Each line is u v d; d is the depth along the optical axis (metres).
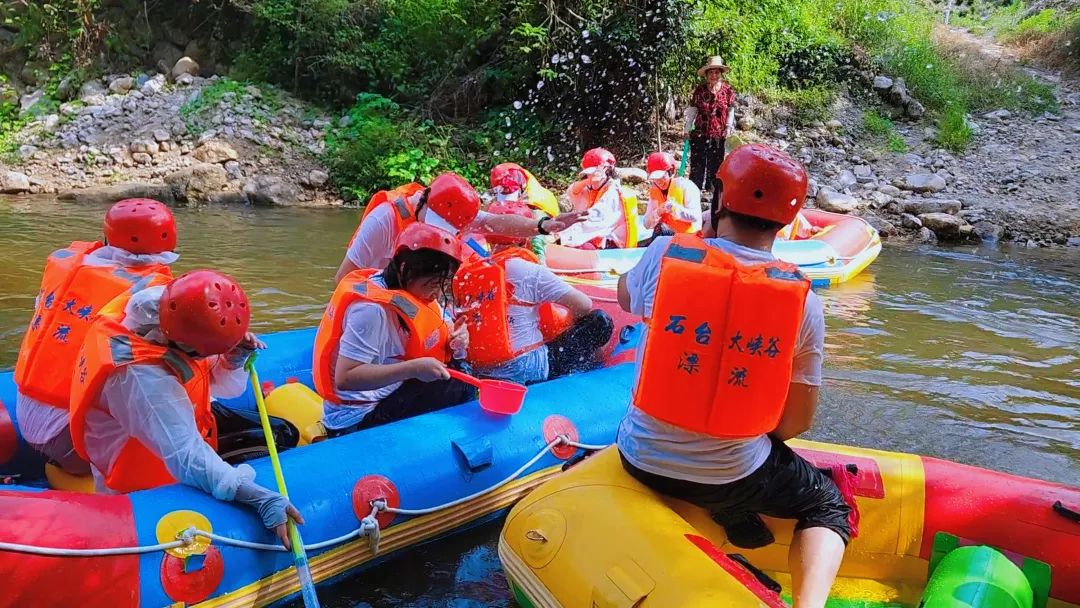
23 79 12.31
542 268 3.49
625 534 2.26
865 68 12.82
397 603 2.67
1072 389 4.76
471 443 3.04
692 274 2.10
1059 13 16.39
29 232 7.58
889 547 2.75
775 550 2.72
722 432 2.14
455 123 11.88
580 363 3.86
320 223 8.88
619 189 6.92
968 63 13.93
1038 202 10.21
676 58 11.05
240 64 12.41
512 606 2.68
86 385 2.33
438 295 3.22
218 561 2.38
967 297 6.80
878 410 4.35
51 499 2.26
